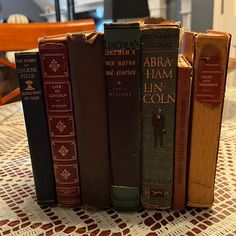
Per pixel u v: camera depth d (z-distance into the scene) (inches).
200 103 16.0
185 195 17.5
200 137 16.5
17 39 45.6
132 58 15.6
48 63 16.5
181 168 17.1
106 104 16.7
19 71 16.7
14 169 23.6
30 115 17.4
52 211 18.0
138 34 15.1
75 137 17.6
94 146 17.3
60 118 17.3
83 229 16.1
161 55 15.3
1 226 16.6
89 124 17.1
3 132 32.6
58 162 17.9
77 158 17.9
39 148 17.8
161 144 16.8
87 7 138.3
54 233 15.9
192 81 15.8
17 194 19.9
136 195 17.6
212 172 17.0
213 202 17.8
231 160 23.6
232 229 15.7
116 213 17.6
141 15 87.9
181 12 100.8
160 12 104.9
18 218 17.3
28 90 17.0
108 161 17.5
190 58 16.7
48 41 16.1
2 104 46.3
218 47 15.0
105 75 16.2
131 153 17.1
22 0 170.7
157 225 16.3
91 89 16.4
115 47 15.5
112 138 17.1
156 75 15.7
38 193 18.4
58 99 17.0
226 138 28.4
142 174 17.4
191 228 15.9
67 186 18.1
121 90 16.2
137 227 16.1
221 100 15.9
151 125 16.6
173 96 16.0
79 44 15.8
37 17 177.2
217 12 90.0
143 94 16.2
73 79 16.5
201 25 95.2
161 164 17.1
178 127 16.5
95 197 18.0
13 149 27.8
